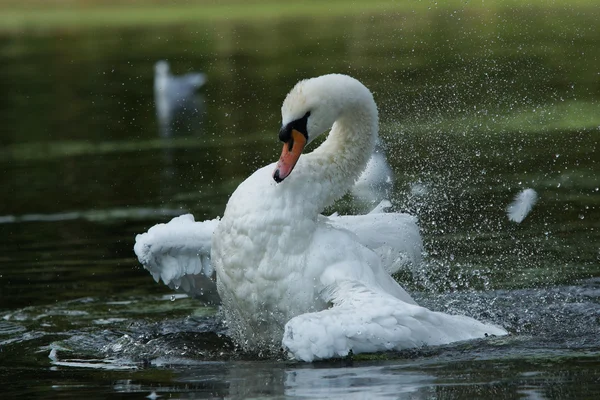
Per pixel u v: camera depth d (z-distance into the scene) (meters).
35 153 21.97
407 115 21.25
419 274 11.28
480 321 9.12
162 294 11.37
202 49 38.88
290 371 7.60
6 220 15.60
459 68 26.91
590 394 6.66
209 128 23.80
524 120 20.83
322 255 8.41
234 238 8.54
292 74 30.14
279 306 8.47
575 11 38.22
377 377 7.22
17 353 8.93
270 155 19.72
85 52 40.56
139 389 7.36
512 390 6.81
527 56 28.83
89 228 14.73
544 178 16.11
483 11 37.88
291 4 55.19
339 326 7.67
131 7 59.03
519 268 11.69
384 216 9.77
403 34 36.28
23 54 41.12
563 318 9.73
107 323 10.11
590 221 13.57
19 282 11.92
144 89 30.94
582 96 23.17
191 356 8.69
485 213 14.12
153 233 9.48
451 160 17.25
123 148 22.02
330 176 8.94
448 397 6.66
